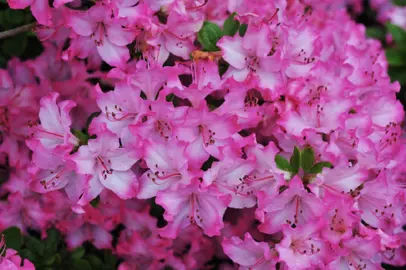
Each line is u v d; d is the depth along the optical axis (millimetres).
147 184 663
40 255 734
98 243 751
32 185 668
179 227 663
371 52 807
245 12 728
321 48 723
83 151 653
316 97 708
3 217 727
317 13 814
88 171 656
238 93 674
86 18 670
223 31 707
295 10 773
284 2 726
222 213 658
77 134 671
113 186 662
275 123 701
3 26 741
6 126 732
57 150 653
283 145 691
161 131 661
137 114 667
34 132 673
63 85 713
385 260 729
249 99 698
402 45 882
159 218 752
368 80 746
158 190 658
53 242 740
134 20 676
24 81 738
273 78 693
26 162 733
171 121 654
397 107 733
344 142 691
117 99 665
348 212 659
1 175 755
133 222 739
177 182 658
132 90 662
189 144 658
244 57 693
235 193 672
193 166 658
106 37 680
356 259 684
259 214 661
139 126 652
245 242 669
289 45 715
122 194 661
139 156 654
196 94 663
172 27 696
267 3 717
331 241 663
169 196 653
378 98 731
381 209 691
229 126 658
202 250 747
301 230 654
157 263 742
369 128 689
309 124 693
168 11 701
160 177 657
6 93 726
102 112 666
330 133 685
